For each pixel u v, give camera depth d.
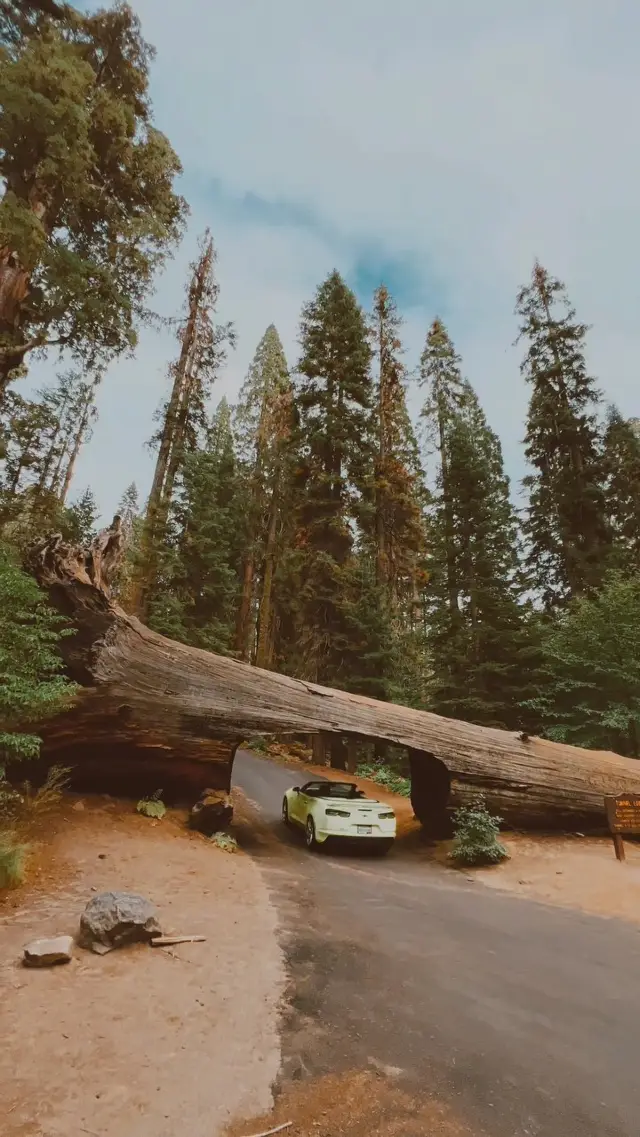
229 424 38.81
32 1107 2.96
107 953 4.91
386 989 4.86
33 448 19.33
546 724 19.86
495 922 7.14
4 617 7.70
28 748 7.58
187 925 5.84
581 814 12.70
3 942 4.91
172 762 10.95
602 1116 3.20
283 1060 3.63
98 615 9.79
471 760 12.24
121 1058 3.47
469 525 22.45
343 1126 3.01
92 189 13.98
